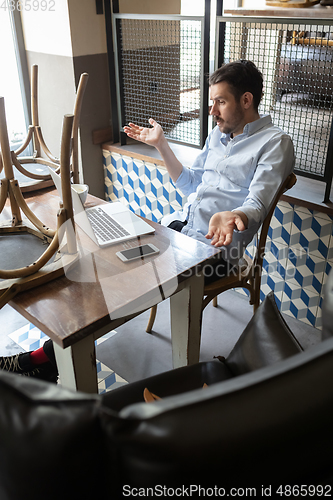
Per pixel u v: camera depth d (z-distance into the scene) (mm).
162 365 2035
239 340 1283
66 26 2604
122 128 2873
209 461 512
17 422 513
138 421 510
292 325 2289
